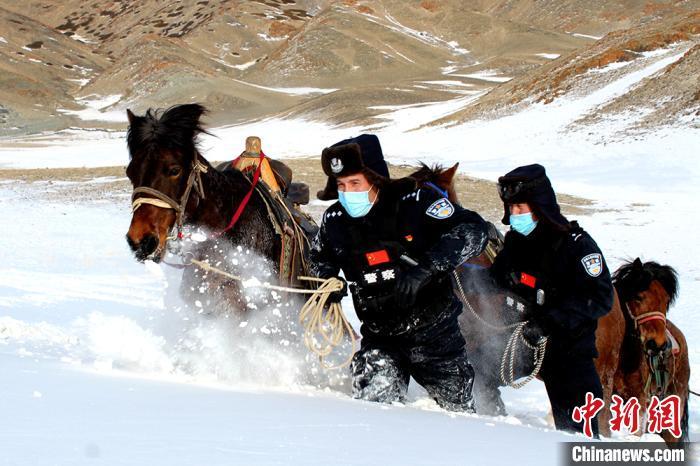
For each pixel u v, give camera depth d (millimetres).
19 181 35906
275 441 3514
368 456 3375
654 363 7156
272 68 181500
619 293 7156
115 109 152625
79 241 20688
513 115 68750
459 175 38562
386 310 5910
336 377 7113
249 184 7086
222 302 6652
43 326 8102
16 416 3697
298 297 7324
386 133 76125
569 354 6262
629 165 41500
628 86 63781
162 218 6242
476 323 6828
